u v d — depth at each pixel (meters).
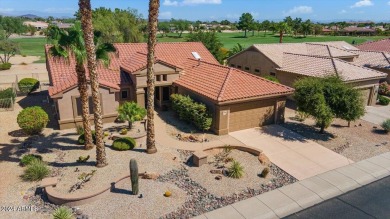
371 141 21.98
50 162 17.75
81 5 14.57
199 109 22.53
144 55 29.22
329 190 15.64
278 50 39.69
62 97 22.28
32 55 72.88
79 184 15.25
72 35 16.58
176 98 25.17
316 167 18.06
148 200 14.37
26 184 15.55
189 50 34.72
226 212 13.72
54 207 13.80
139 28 66.56
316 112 21.59
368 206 14.40
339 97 21.80
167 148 19.95
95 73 15.73
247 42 109.31
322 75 29.16
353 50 46.00
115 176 16.23
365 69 31.05
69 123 23.05
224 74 25.09
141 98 26.66
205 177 16.50
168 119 25.67
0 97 28.86
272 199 14.76
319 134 23.14
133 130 22.86
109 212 13.50
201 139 21.61
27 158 17.31
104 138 21.23
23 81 34.41
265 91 23.61
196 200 14.50
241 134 22.84
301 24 142.25
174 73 27.30
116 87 24.11
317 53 41.03
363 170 17.73
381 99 32.06
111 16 59.25
